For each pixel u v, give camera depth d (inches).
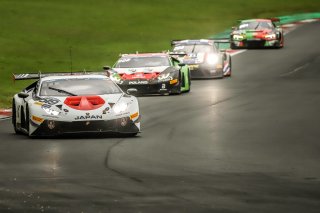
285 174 1520.7
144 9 7283.5
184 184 1414.9
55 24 6318.9
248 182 1432.1
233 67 4552.2
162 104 2967.5
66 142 2027.6
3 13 6697.8
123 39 5787.4
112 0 7682.1
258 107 2785.4
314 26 6619.1
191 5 7647.6
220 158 1740.9
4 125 2488.9
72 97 2149.4
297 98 3038.9
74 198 1283.2
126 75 3321.9
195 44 4192.9
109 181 1449.3
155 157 1763.0
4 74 4205.2
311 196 1293.1
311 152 1811.0
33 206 1217.4
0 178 1491.1
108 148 1908.2
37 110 2106.3
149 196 1300.4
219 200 1263.5
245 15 7263.8
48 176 1509.6
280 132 2165.4
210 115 2591.0
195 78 4092.0
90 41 5654.5
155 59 3459.6
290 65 4517.7
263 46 5428.2
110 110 2103.8
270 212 1172.5
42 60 4781.0
